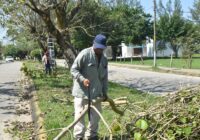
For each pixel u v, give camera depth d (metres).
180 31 73.56
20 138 8.59
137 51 79.25
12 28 18.20
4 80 27.22
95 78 6.98
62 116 10.14
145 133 6.01
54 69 32.19
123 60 66.69
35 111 11.73
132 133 6.28
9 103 14.68
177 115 6.12
